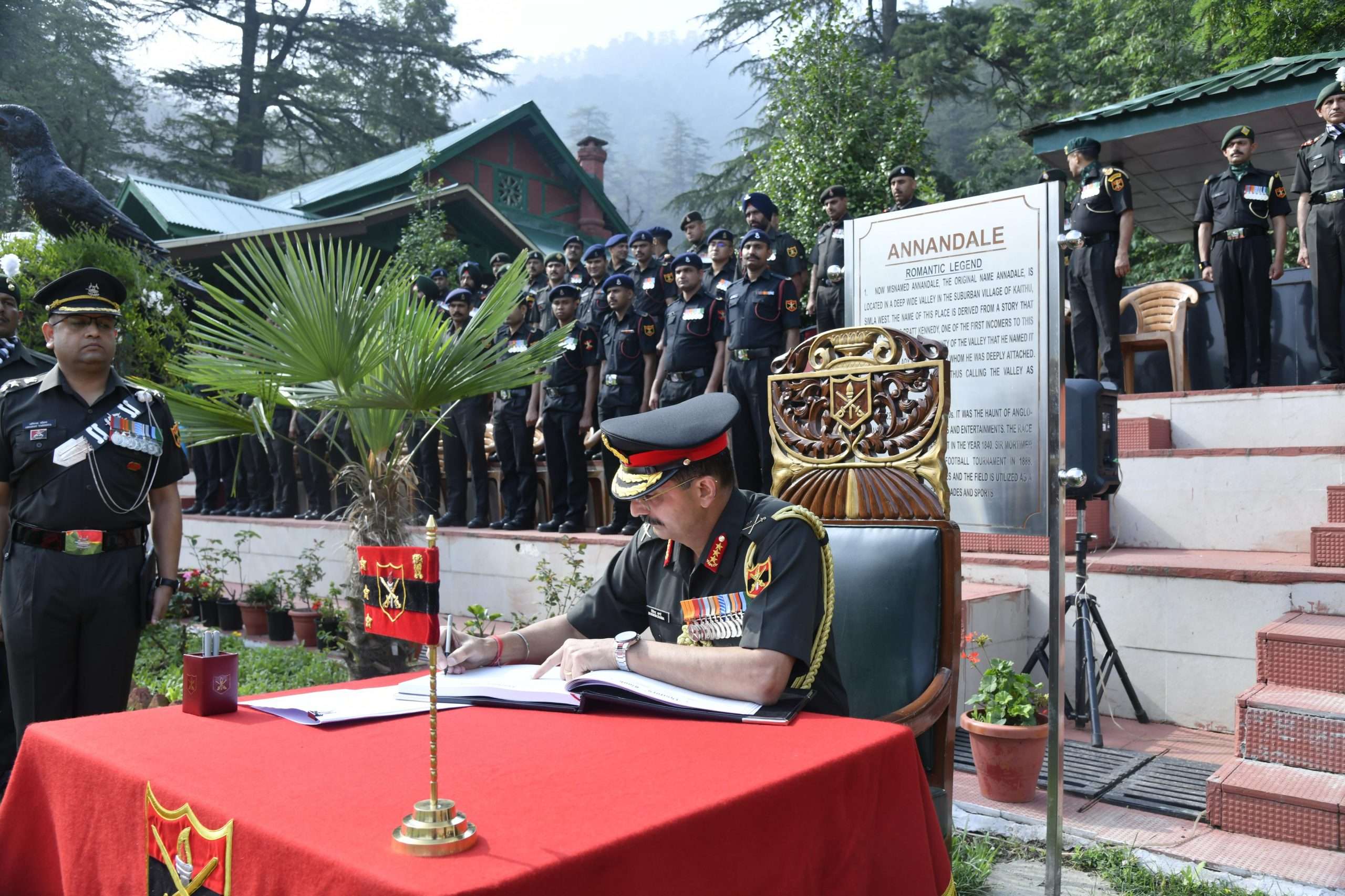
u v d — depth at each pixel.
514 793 1.31
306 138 32.19
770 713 1.73
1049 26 20.31
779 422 2.78
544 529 7.57
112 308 3.50
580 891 1.08
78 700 3.53
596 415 7.38
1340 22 11.41
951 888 1.73
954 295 3.58
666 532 2.08
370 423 4.93
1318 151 6.20
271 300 4.54
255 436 10.38
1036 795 3.69
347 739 1.60
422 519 8.21
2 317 4.13
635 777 1.38
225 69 31.27
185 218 14.20
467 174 19.98
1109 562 4.84
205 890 1.26
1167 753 4.16
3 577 3.47
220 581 8.31
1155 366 8.17
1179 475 5.84
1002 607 4.80
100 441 3.46
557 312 7.50
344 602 7.98
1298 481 5.44
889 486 2.54
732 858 1.28
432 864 1.06
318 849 1.10
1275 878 2.95
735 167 22.53
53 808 1.63
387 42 33.00
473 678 2.02
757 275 6.09
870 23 23.81
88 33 27.30
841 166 10.36
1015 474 3.47
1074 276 7.02
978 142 22.72
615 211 23.09
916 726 2.16
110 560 3.48
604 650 1.92
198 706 1.78
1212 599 4.50
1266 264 6.79
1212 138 8.07
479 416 8.20
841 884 1.48
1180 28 15.09
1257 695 3.61
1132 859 3.09
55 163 7.64
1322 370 6.20
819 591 1.96
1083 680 4.46
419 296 4.80
